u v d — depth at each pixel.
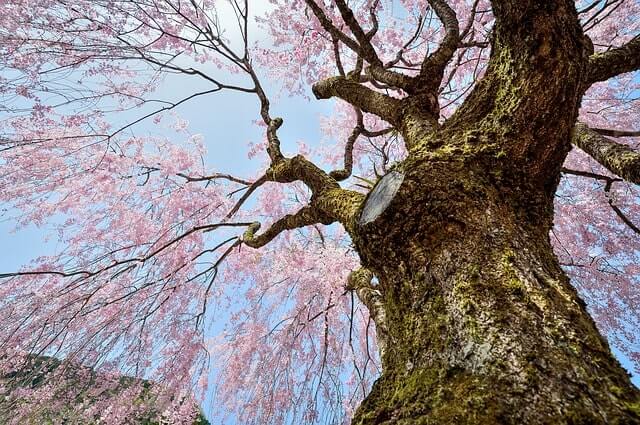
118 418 3.48
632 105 4.38
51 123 3.69
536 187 1.35
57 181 3.73
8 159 3.52
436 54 2.24
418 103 2.16
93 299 3.54
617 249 4.17
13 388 3.15
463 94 4.45
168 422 3.90
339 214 1.96
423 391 0.79
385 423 0.77
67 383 3.34
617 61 1.83
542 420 0.64
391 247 1.19
